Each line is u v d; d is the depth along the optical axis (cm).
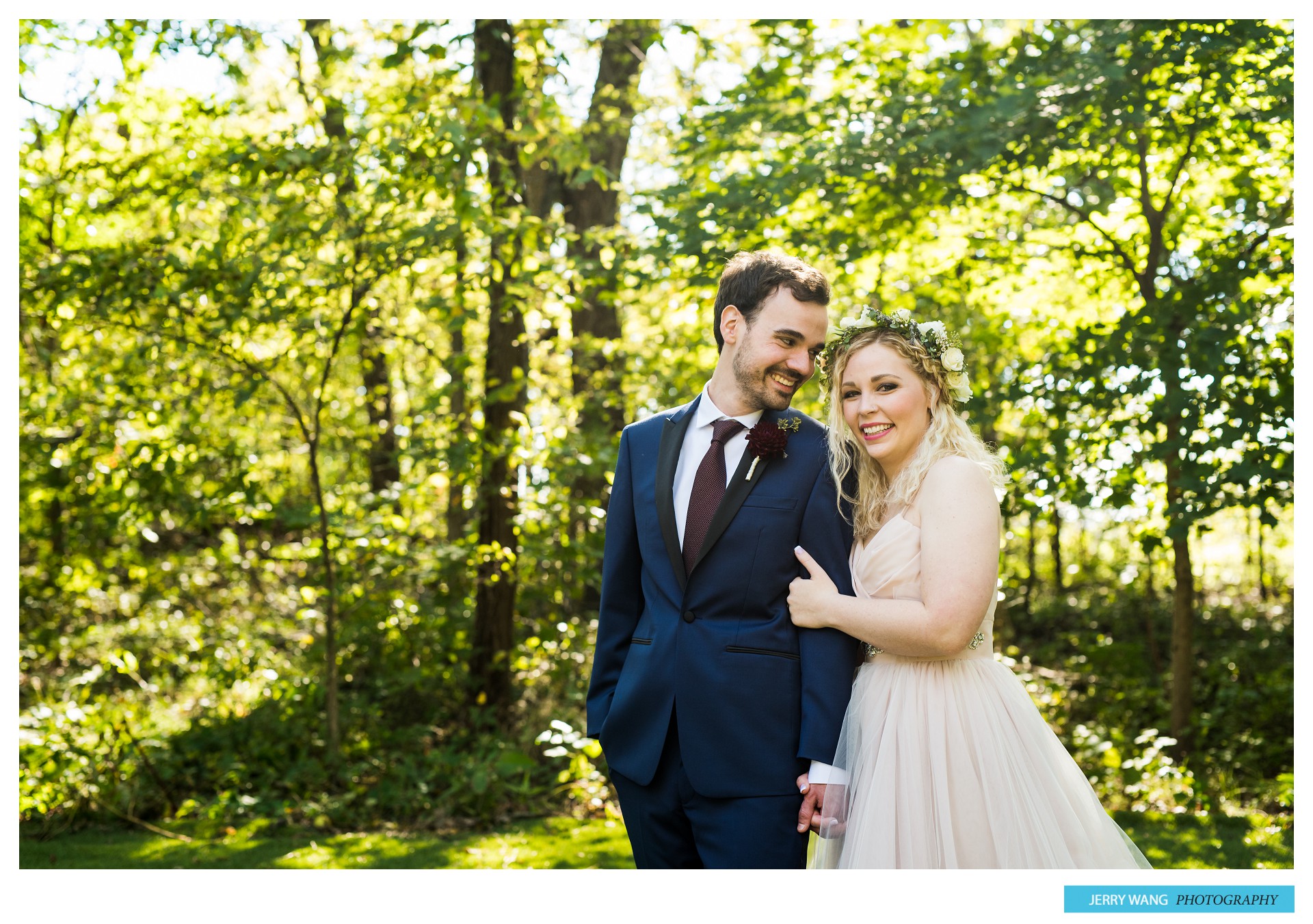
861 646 232
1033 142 494
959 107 505
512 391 554
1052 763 223
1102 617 943
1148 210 550
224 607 796
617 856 419
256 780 526
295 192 515
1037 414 538
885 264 629
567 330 763
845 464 231
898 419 223
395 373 804
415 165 482
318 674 626
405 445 591
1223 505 462
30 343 589
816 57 567
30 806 462
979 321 650
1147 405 498
